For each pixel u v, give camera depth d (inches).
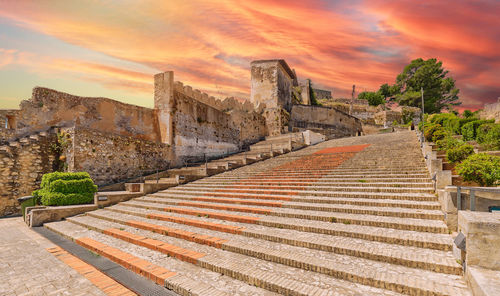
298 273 175.9
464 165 341.4
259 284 166.9
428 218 243.1
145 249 248.4
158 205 417.1
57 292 173.0
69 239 305.6
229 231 268.2
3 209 490.0
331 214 281.1
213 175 612.1
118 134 639.1
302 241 217.9
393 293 146.3
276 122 1170.6
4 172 495.5
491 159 336.5
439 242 189.6
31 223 374.9
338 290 150.9
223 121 957.2
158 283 183.8
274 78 1262.3
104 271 207.8
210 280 177.6
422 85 2132.1
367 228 237.3
